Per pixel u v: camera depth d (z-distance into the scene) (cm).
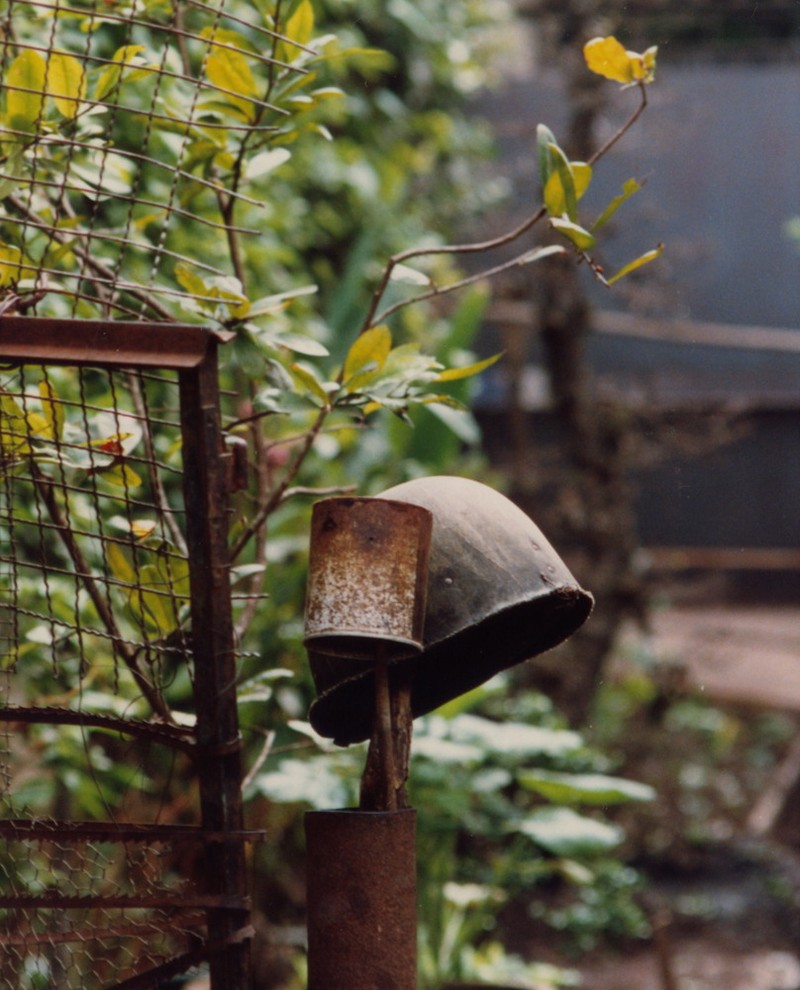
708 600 1562
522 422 896
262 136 246
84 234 201
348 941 171
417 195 942
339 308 697
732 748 1202
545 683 824
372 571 172
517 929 864
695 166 1480
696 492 1611
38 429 207
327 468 594
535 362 1384
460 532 189
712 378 1493
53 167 224
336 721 206
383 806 179
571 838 445
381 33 843
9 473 212
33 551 326
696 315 1516
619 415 871
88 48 206
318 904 174
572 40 855
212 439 175
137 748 406
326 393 222
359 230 772
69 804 385
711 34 1404
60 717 182
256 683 256
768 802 1088
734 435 1048
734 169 1505
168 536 238
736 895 959
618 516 862
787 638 1314
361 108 770
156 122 258
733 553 1268
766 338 1284
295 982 493
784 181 1511
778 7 1355
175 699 399
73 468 214
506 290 868
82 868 199
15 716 181
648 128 1091
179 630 189
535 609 218
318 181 705
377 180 771
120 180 250
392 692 194
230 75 232
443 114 910
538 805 553
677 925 907
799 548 1587
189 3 208
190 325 172
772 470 1588
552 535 864
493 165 1105
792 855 1037
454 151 981
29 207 223
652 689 990
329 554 173
